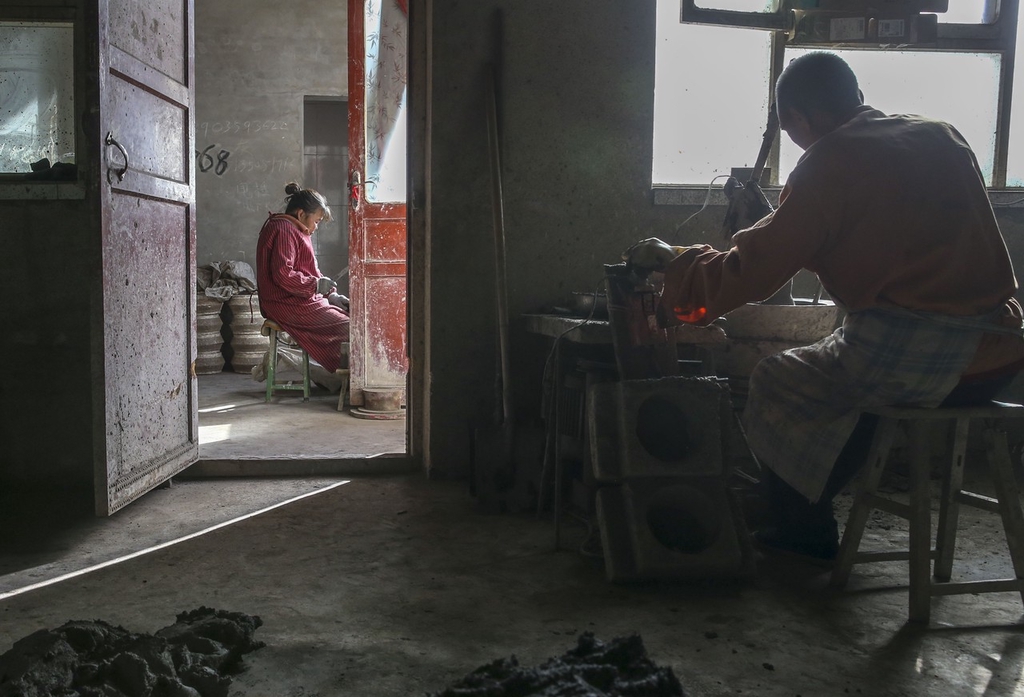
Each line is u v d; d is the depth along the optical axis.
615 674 1.94
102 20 2.90
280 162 8.35
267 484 3.78
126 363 3.17
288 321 5.81
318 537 3.08
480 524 3.22
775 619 2.40
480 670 1.97
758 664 2.13
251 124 8.30
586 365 3.10
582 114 3.80
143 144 3.32
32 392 3.65
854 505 2.60
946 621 2.39
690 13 3.83
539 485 3.37
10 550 2.94
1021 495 3.56
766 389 2.69
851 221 2.40
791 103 2.59
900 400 2.44
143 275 3.31
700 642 2.25
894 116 2.53
